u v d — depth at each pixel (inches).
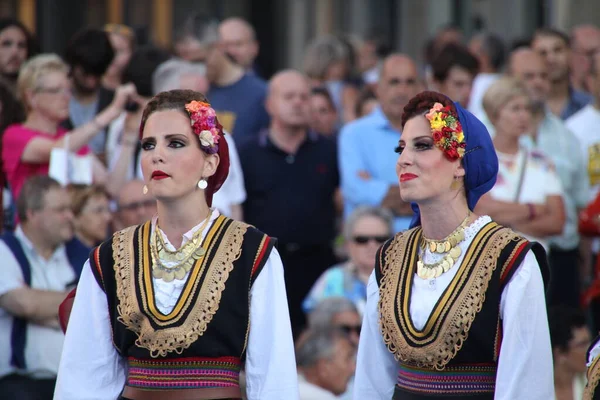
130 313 354.9
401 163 358.3
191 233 361.1
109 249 366.0
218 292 354.9
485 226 360.8
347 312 550.3
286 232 671.8
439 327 351.3
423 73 1016.9
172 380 351.9
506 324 347.9
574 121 715.4
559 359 528.1
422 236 367.6
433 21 1199.6
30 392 514.6
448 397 351.6
